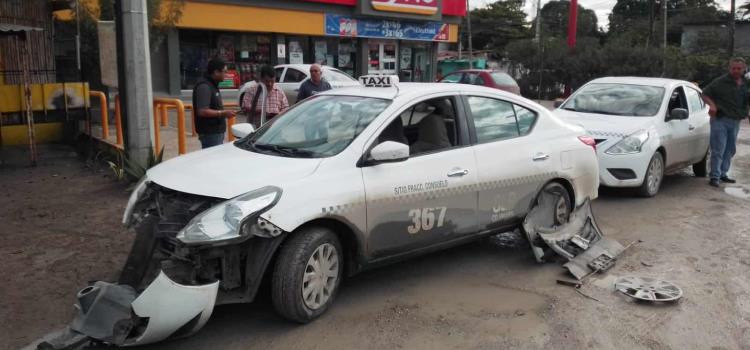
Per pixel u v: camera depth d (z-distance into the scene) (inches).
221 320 169.8
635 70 1176.2
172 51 765.3
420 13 1021.2
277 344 156.5
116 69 353.1
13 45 424.8
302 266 159.0
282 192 156.5
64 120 395.5
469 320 172.6
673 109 347.6
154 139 368.2
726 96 357.7
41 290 185.9
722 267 220.8
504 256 228.7
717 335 167.2
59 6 451.5
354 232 170.6
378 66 1025.5
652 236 258.4
